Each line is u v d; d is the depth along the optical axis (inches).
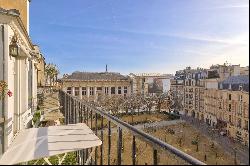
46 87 1011.9
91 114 171.9
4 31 300.4
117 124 110.3
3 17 294.8
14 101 376.5
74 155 176.9
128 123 100.3
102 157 124.1
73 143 164.2
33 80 568.4
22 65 415.5
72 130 197.0
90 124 171.5
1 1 507.5
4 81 293.9
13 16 301.3
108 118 125.0
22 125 387.5
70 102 336.8
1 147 285.4
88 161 146.7
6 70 301.4
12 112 334.0
